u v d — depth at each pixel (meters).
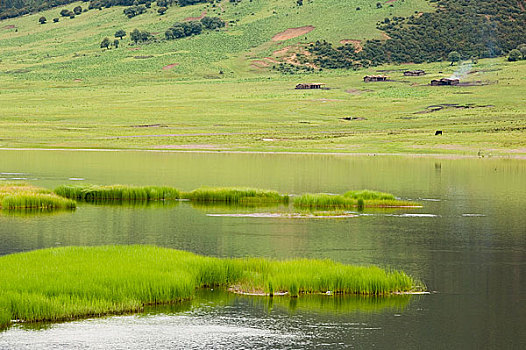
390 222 83.12
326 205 97.00
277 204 99.50
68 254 52.56
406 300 48.06
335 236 72.88
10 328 40.47
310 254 63.03
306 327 42.06
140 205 96.50
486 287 51.78
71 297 42.97
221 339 39.78
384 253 64.25
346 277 49.50
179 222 81.19
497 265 59.56
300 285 49.16
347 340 40.06
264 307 45.53
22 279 44.66
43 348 37.62
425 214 90.75
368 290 49.31
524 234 75.31
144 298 44.81
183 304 45.62
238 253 63.09
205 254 62.50
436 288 51.28
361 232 75.56
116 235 72.25
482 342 39.94
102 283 45.12
